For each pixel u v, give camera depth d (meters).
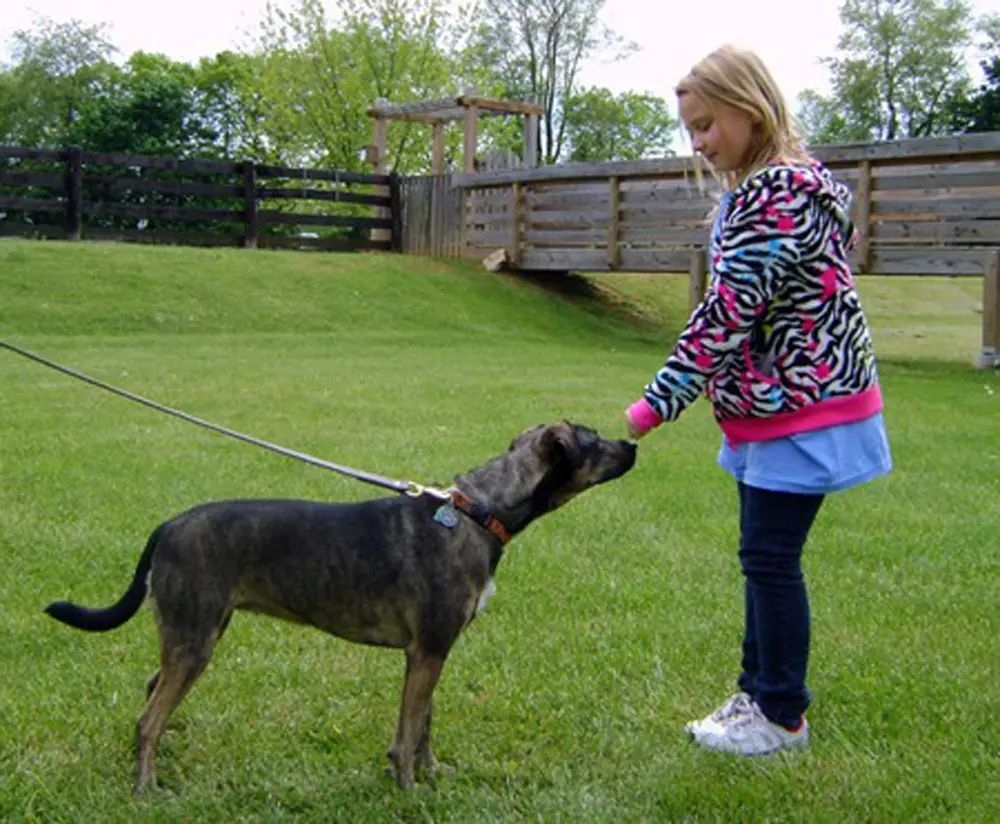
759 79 3.19
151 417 9.45
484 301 20.16
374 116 25.06
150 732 3.23
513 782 3.35
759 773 3.37
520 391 11.64
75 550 5.48
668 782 3.28
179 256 19.31
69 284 17.06
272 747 3.55
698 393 3.24
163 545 3.24
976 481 7.57
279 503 3.38
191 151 45.31
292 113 34.38
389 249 24.73
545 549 5.72
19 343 14.41
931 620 4.75
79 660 4.19
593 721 3.72
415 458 7.91
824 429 3.22
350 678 4.07
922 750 3.51
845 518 6.50
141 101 43.28
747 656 3.72
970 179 15.01
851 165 16.06
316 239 24.23
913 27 48.47
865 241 15.96
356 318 18.12
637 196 19.30
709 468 7.89
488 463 3.49
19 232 20.97
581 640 4.49
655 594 5.05
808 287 3.14
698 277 18.47
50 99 52.50
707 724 3.59
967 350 19.34
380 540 3.29
